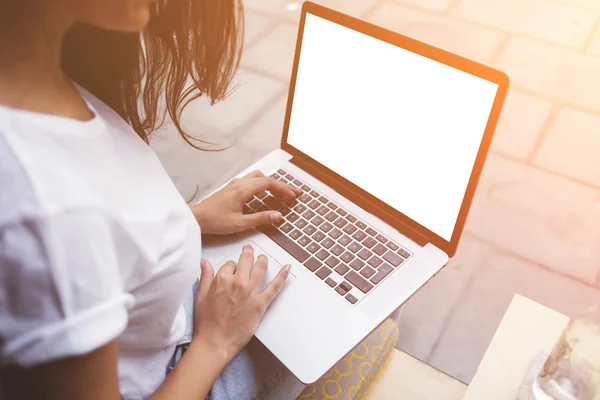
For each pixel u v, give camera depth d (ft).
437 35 7.93
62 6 1.40
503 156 6.26
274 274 2.95
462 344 4.78
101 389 1.46
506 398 2.45
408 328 4.88
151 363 2.15
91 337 1.34
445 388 3.49
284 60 7.66
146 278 1.69
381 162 3.14
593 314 2.26
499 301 5.05
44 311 1.28
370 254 3.03
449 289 5.14
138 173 1.82
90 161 1.52
